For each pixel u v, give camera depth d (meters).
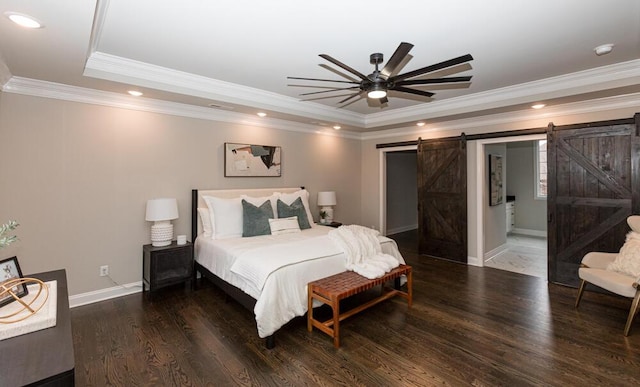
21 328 1.26
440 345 2.58
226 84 3.79
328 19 2.28
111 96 3.50
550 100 3.73
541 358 2.38
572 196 3.95
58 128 3.23
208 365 2.32
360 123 5.69
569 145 3.95
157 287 3.54
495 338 2.69
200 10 2.15
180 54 2.92
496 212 5.62
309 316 2.82
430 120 5.04
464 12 2.18
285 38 2.59
